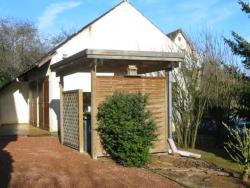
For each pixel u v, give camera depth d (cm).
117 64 1305
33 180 862
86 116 1279
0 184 822
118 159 1094
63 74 1483
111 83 1192
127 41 2133
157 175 948
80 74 1989
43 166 1025
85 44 2028
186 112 1476
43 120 2195
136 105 1089
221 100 1499
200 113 1476
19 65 4581
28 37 4828
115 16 2117
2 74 3059
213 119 1544
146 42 2167
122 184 845
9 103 2805
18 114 2825
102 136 1151
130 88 1216
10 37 4700
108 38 2092
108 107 1127
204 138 1647
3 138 1714
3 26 4700
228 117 1494
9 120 2797
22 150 1326
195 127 1480
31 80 2633
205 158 1237
